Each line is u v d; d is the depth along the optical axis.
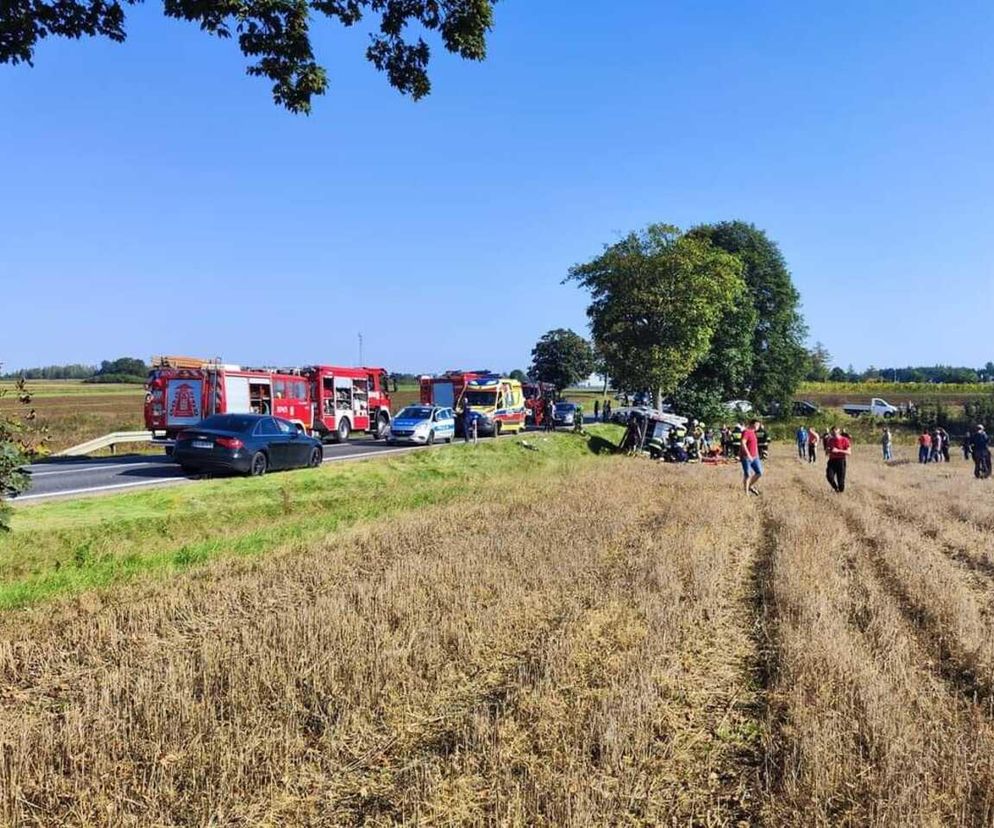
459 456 25.45
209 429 18.27
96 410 56.97
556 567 9.76
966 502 18.30
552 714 5.21
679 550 10.98
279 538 12.69
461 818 4.04
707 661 6.59
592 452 35.03
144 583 9.38
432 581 9.03
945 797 4.20
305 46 8.87
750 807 4.24
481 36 9.38
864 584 9.23
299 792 4.38
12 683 6.08
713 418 50.53
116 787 4.32
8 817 4.05
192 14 8.37
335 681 5.77
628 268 40.97
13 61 8.38
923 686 5.96
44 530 11.11
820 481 24.69
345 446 31.06
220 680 5.82
